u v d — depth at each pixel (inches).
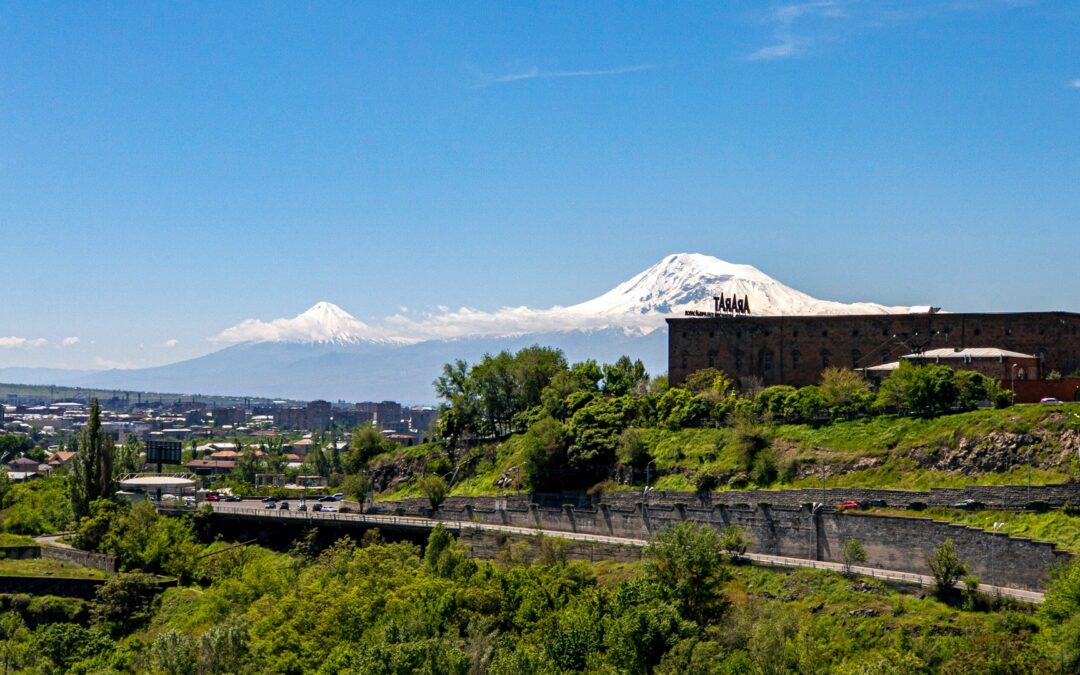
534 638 5634.8
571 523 7465.6
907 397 7534.5
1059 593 4896.7
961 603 5226.4
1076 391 7539.4
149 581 7229.3
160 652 5595.5
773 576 5930.1
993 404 7303.2
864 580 5575.8
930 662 4881.9
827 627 5329.7
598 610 5664.4
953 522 6181.1
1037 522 5915.4
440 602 5969.5
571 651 5251.0
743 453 7731.3
